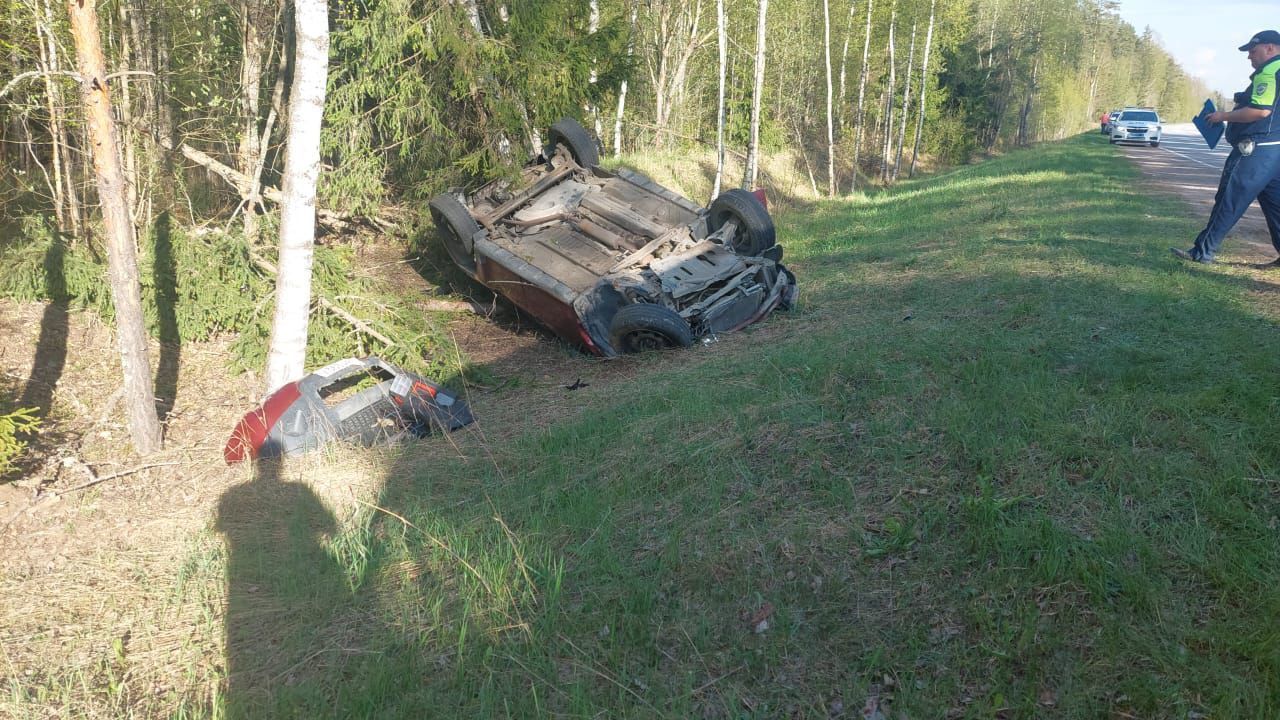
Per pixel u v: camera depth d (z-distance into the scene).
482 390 8.88
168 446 7.17
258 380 8.98
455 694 3.54
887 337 7.21
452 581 4.43
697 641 3.73
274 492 5.96
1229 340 5.98
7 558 5.14
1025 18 60.19
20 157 12.16
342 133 12.62
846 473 4.84
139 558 5.15
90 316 9.32
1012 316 7.38
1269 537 3.70
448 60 12.37
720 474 5.07
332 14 13.56
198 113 13.73
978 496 4.34
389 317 9.76
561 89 13.04
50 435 7.12
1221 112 8.52
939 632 3.60
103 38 11.08
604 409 6.99
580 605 4.08
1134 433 4.70
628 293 9.42
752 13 29.48
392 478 6.07
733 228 10.59
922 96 38.91
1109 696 3.12
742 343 8.65
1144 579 3.54
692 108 31.48
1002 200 18.03
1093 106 89.88
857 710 3.29
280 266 7.76
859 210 21.97
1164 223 12.22
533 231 10.98
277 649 4.04
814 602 3.89
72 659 4.09
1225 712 2.92
